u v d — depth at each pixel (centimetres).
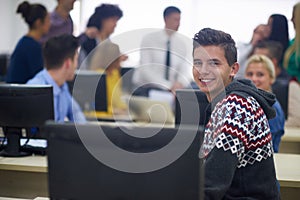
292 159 256
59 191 103
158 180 99
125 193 100
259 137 142
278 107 271
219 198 131
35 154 241
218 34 147
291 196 215
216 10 492
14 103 222
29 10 485
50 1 495
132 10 492
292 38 456
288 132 364
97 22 473
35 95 222
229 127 135
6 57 491
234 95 141
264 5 479
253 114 140
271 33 460
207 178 130
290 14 469
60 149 101
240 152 137
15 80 409
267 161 146
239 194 145
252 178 144
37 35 486
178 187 99
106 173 100
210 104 140
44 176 227
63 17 489
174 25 461
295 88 414
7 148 238
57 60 280
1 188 232
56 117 280
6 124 227
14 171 230
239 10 485
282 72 452
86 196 102
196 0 493
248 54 464
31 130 235
